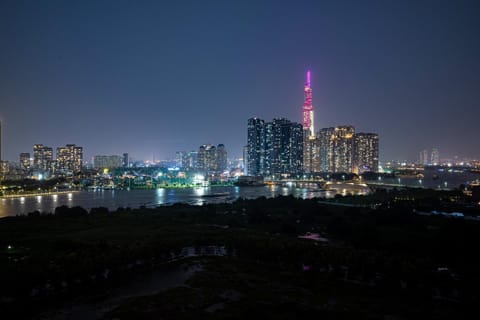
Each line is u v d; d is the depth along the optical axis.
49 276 113.25
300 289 114.19
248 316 94.81
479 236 160.62
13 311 98.06
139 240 173.38
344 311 97.94
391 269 119.38
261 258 142.25
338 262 128.25
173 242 157.12
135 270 132.88
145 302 103.12
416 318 94.50
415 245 158.38
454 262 140.25
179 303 102.69
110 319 93.50
